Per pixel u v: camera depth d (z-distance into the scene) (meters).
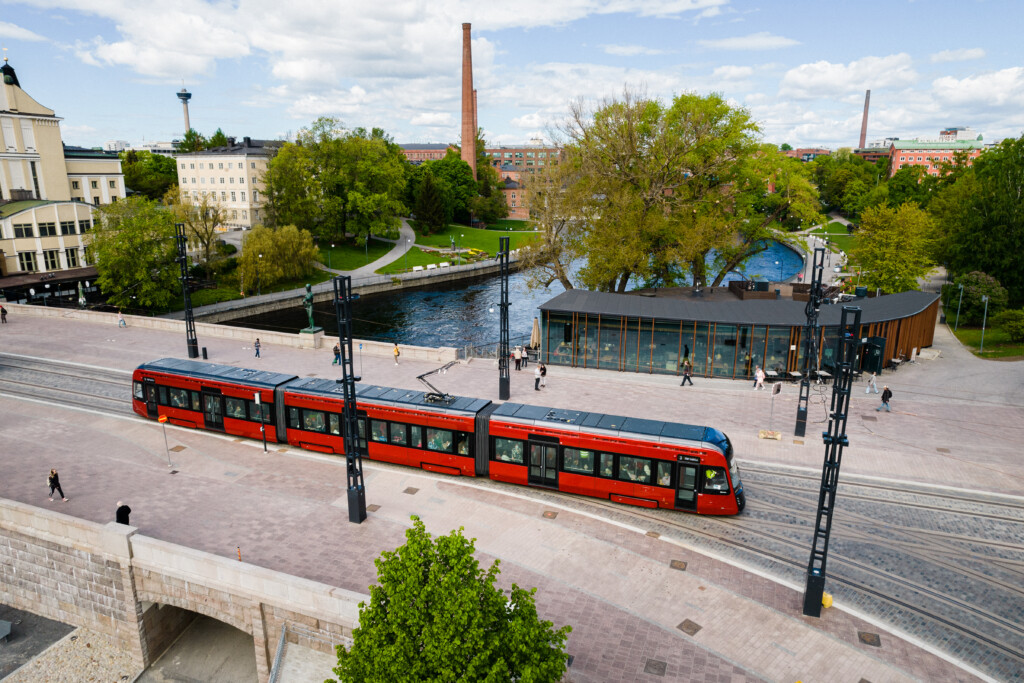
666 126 57.44
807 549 23.56
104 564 23.58
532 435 27.52
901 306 48.16
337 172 121.38
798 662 18.06
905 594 21.03
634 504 26.50
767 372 43.53
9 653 24.19
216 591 21.67
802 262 119.94
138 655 24.06
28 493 27.81
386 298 98.75
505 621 14.80
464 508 26.53
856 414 37.00
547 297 99.12
